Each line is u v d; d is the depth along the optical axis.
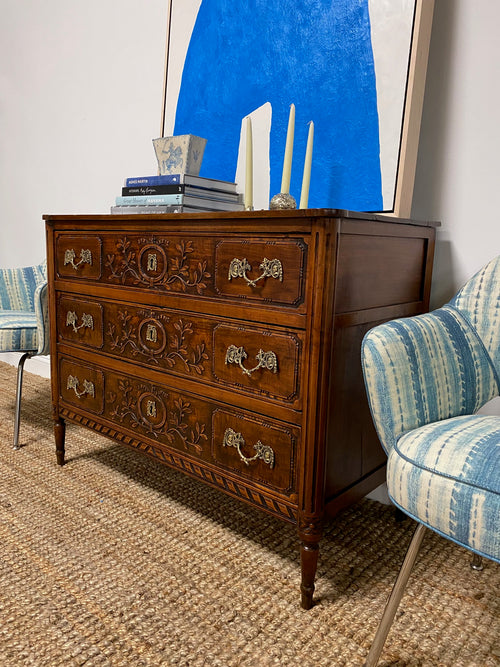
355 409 1.16
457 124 1.36
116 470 1.72
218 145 1.80
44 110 2.59
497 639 1.02
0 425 2.10
